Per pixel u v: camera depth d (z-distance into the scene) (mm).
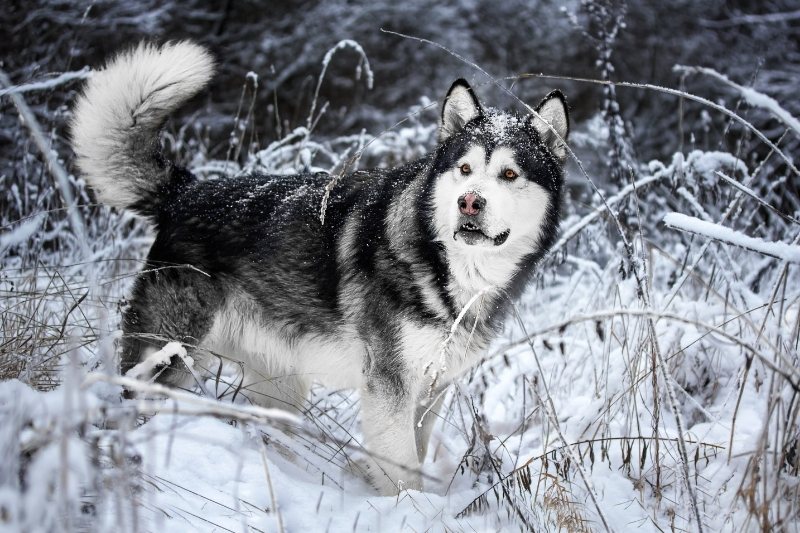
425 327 3418
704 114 6801
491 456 3283
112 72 3828
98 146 3857
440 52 12234
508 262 3592
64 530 1921
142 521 2316
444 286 3432
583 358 4523
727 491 2959
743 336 3887
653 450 3365
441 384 3625
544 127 3736
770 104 2699
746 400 3691
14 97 2262
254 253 3754
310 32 11867
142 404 2182
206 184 3984
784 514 2672
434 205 3457
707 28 13328
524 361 4801
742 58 12633
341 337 3625
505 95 12242
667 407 3887
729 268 4574
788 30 12672
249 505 2676
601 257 6566
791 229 5285
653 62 12859
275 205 3826
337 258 3617
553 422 2748
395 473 3354
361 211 3658
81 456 1903
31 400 2082
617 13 6828
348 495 3102
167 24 10844
